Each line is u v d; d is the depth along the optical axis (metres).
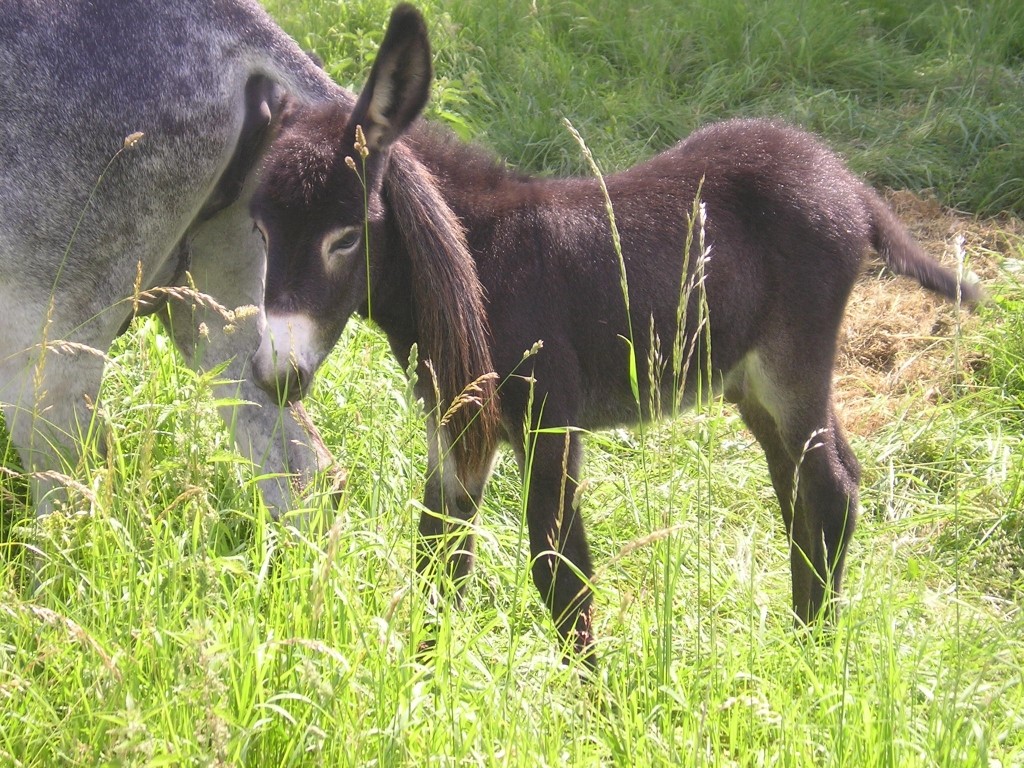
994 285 9.19
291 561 4.98
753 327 6.25
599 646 5.47
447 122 10.38
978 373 8.59
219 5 5.41
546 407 5.61
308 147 5.09
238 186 5.75
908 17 13.25
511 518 6.93
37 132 5.18
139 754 3.93
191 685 4.03
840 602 5.75
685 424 7.52
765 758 4.39
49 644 4.27
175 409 5.60
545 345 5.62
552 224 5.79
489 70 11.52
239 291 6.11
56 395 5.43
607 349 5.91
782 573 6.68
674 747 4.40
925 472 7.66
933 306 9.35
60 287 5.36
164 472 5.46
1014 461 7.43
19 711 4.36
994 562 6.68
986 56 12.32
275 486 6.04
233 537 5.64
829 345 6.26
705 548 6.47
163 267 5.83
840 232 6.20
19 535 5.61
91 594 4.79
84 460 4.96
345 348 7.54
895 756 4.26
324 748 4.09
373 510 5.48
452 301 5.32
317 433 6.17
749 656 4.84
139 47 5.27
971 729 4.37
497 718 4.36
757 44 12.11
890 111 11.72
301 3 11.62
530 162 10.56
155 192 5.41
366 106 5.15
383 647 4.26
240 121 5.55
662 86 11.68
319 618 4.39
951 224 10.30
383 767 4.02
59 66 5.18
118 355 7.03
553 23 12.41
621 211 6.01
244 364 6.17
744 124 6.60
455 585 5.45
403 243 5.46
